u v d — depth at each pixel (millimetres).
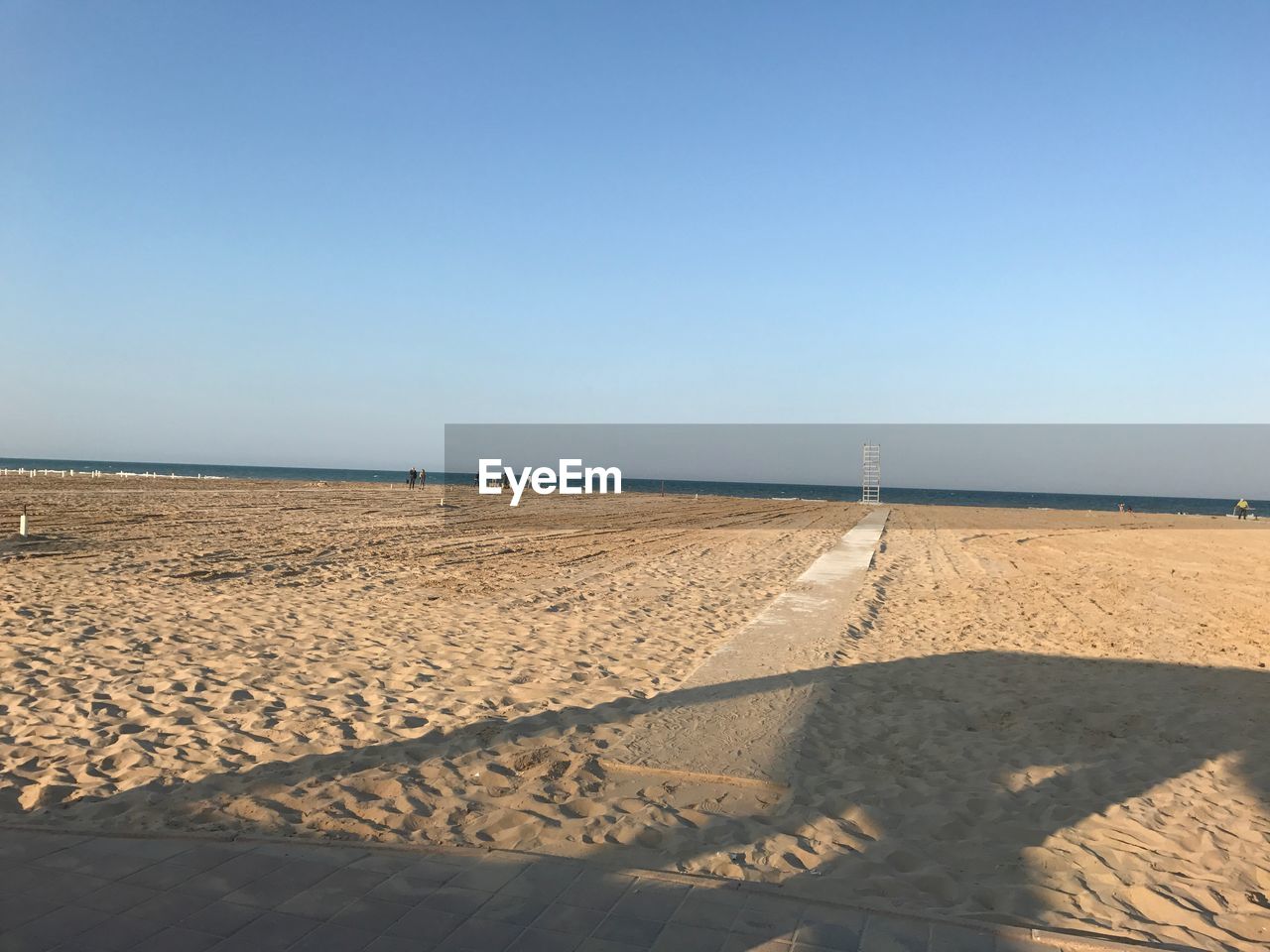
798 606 12555
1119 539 31094
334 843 4055
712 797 5055
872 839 4523
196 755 5520
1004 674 8641
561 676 7957
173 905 3383
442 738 6020
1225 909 3816
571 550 20281
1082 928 3559
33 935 3105
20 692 6758
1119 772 5723
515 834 4395
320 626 9883
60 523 21703
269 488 50438
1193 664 9320
